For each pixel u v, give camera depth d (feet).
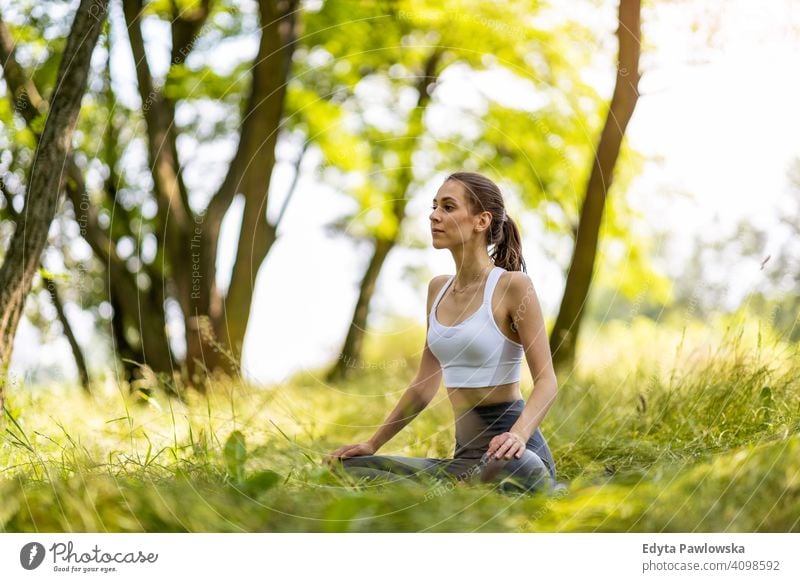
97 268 32.35
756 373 14.84
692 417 14.62
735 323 17.21
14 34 23.88
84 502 10.35
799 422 12.78
